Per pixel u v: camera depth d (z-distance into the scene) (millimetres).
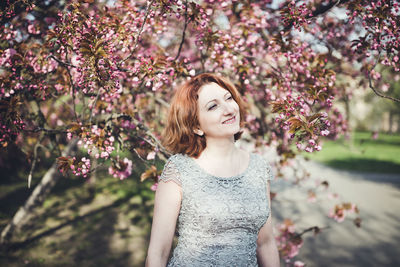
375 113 19016
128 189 7172
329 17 2271
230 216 1296
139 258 4203
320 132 1288
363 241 4910
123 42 1587
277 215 6133
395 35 1529
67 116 3047
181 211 1353
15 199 5723
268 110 2756
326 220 5852
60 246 4477
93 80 1450
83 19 1530
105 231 5062
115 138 2051
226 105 1403
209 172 1400
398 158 12531
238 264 1303
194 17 1670
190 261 1300
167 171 1389
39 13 1916
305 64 2006
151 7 1576
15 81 1688
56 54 1821
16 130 1598
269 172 1549
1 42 1810
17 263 3930
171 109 1514
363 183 8617
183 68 1758
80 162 1643
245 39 2189
